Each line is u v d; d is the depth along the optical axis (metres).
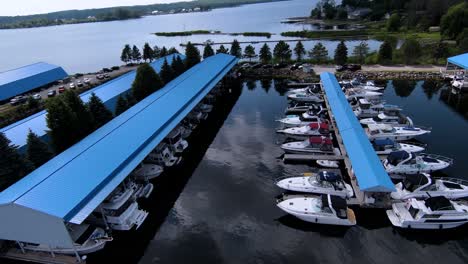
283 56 78.12
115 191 26.14
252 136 41.59
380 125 37.62
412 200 24.36
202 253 22.73
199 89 47.34
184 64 64.75
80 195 22.16
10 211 20.70
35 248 22.78
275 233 24.38
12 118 49.44
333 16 178.50
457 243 22.55
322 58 77.38
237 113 50.28
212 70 58.50
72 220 20.30
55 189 22.55
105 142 30.06
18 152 29.94
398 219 24.25
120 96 42.66
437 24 112.94
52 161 27.66
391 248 22.41
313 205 25.64
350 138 32.91
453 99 50.22
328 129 38.34
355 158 29.16
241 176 32.38
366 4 183.38
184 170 34.03
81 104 34.94
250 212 26.88
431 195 25.73
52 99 32.50
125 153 28.25
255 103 54.69
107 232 24.25
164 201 28.94
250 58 84.19
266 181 31.25
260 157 36.03
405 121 40.31
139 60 96.88
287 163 34.34
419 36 100.19
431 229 23.73
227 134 42.62
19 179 27.02
